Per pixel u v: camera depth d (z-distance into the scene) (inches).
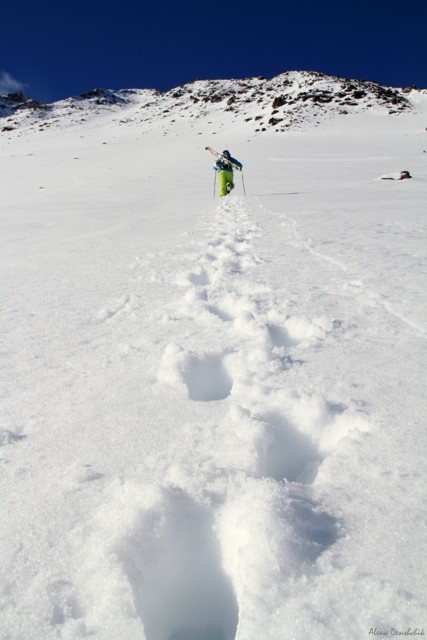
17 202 648.4
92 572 40.6
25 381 84.3
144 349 96.3
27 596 39.1
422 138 1753.2
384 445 56.8
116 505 48.5
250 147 1776.6
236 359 87.9
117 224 343.3
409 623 34.5
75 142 2805.1
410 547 41.3
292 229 251.4
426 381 73.7
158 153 1937.7
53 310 129.8
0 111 5753.0
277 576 38.7
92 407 72.9
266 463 60.6
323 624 34.7
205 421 66.6
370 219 275.1
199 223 319.0
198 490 50.0
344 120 2292.1
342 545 42.0
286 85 3599.9
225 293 134.6
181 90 4557.1
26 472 57.2
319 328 99.0
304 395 69.7
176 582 44.8
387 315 106.8
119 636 35.3
